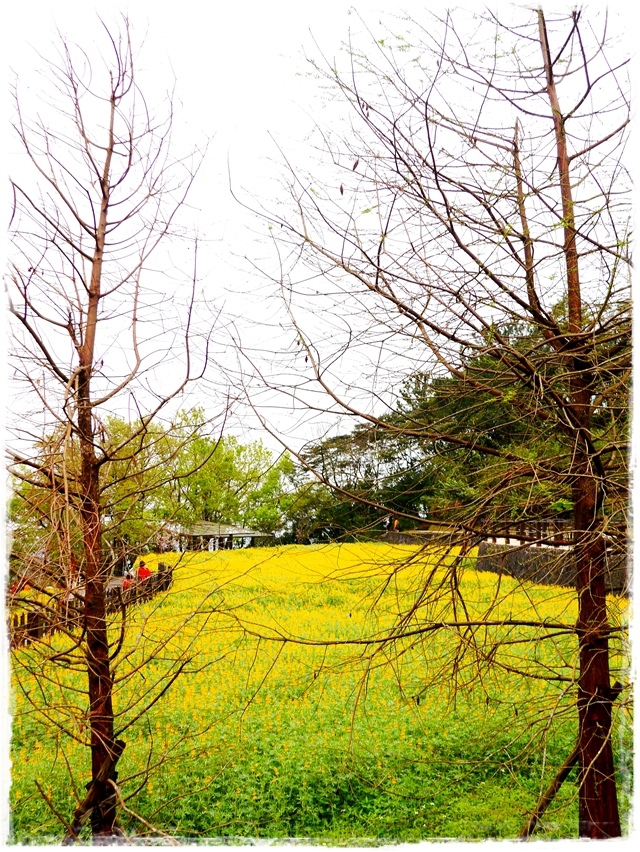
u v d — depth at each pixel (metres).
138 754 6.66
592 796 4.44
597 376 4.53
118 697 6.30
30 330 4.07
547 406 4.44
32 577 3.73
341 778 6.37
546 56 4.47
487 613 4.54
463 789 6.16
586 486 4.57
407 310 3.97
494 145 4.43
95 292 4.64
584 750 4.50
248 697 7.91
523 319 4.34
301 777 6.36
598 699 4.47
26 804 5.63
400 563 4.37
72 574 3.56
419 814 5.79
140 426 4.82
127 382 4.48
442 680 4.78
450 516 4.51
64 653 4.21
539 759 6.54
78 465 4.59
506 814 5.55
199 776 6.41
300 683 7.82
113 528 4.54
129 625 4.97
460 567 4.57
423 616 5.21
